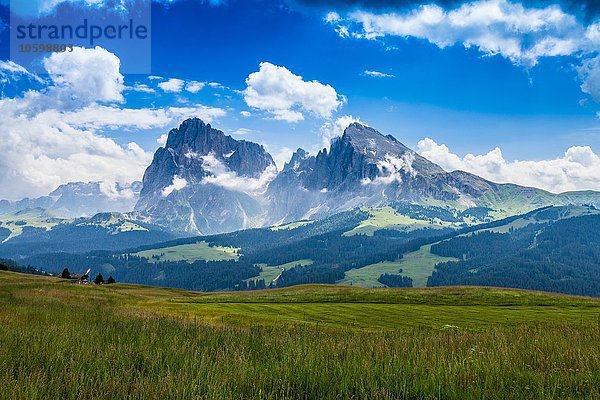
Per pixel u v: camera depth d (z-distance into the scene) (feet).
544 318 147.64
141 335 60.90
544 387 38.34
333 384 38.11
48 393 32.71
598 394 36.17
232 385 36.76
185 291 343.67
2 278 267.18
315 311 162.30
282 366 41.91
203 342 59.41
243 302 212.84
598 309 184.55
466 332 78.79
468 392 35.55
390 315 154.71
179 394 33.19
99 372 37.83
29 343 49.80
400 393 36.42
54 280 321.93
